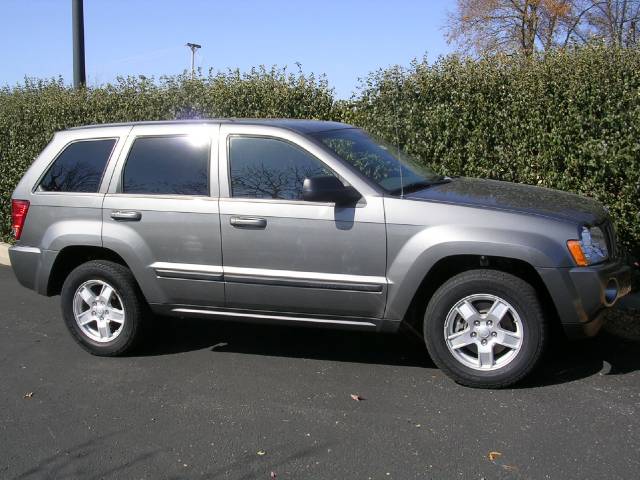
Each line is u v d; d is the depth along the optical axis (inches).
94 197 217.3
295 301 193.9
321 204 188.5
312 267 190.2
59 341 239.6
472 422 162.4
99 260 221.0
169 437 161.5
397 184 194.9
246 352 220.8
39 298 302.0
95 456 153.1
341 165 190.2
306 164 194.4
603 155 253.4
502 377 178.2
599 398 173.3
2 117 416.5
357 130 229.3
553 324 203.6
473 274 178.7
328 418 168.6
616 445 148.6
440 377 192.7
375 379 193.0
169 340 235.6
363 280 185.5
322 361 209.8
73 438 162.6
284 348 223.1
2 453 155.9
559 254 170.7
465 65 290.5
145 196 210.1
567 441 151.0
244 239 195.8
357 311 189.3
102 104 384.5
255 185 198.1
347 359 210.8
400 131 303.3
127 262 211.2
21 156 407.2
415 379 191.8
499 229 173.5
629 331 221.6
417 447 151.3
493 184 213.8
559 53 268.1
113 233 212.4
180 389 191.5
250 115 344.2
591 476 136.3
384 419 166.4
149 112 371.6
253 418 170.4
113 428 167.3
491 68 281.6
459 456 146.4
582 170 262.4
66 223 220.1
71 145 228.4
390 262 182.9
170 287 207.2
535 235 171.8
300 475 141.5
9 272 360.2
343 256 186.5
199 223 200.8
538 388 180.7
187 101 362.0
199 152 207.0
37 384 198.8
